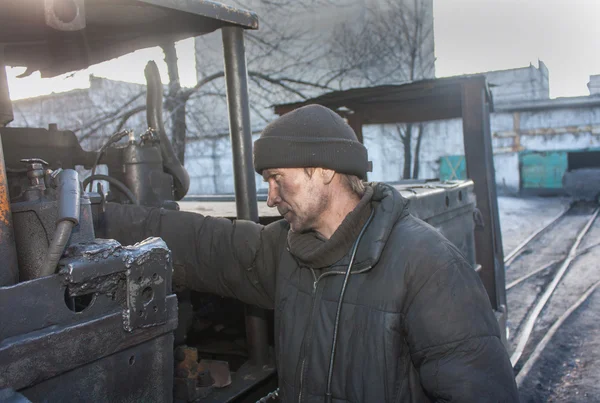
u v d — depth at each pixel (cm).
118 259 90
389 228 97
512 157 1752
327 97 498
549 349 473
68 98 1255
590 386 392
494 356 84
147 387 98
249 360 208
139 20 170
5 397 73
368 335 93
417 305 89
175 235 146
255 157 102
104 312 90
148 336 96
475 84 416
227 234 138
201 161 1458
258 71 1349
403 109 568
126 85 1227
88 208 97
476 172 414
